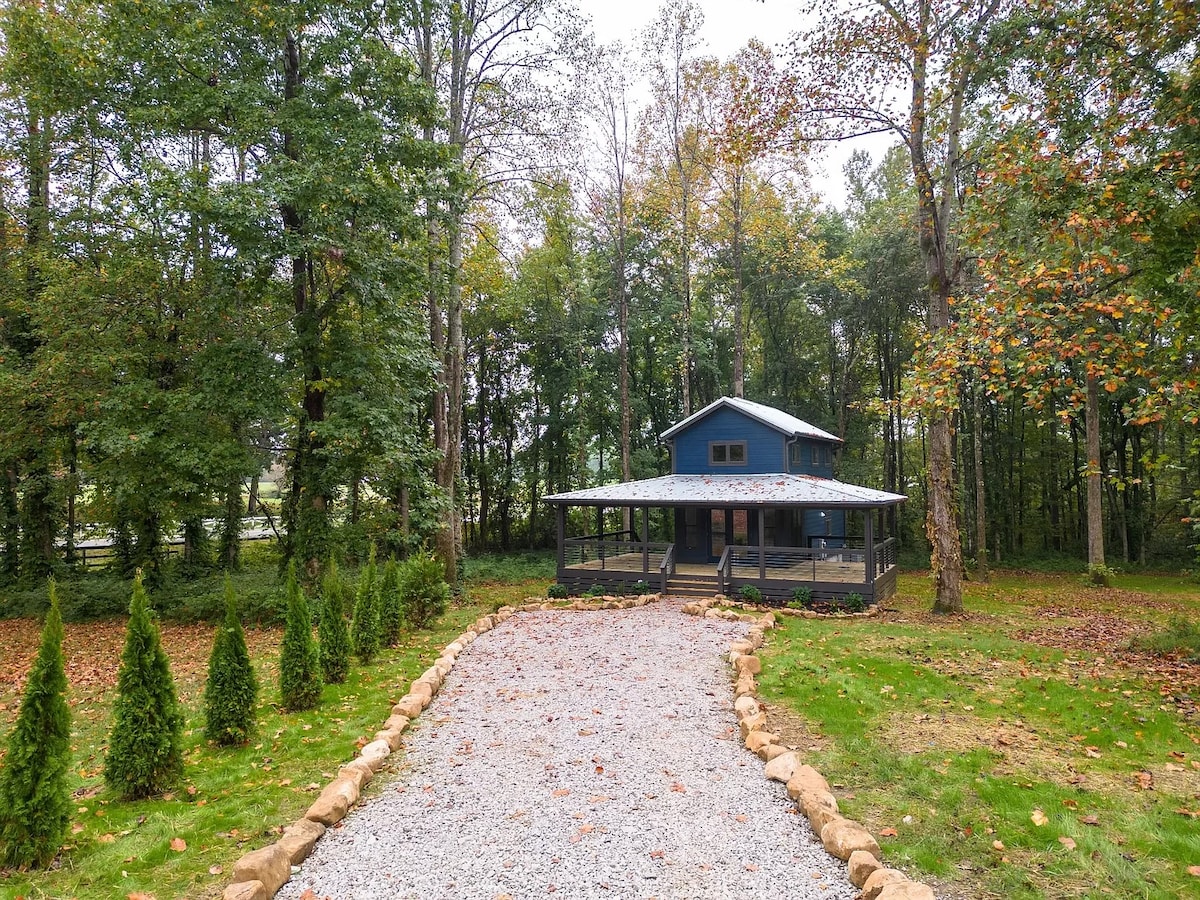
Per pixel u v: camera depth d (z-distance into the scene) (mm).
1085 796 5508
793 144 15461
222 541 22500
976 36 12727
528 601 16797
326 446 14898
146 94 13680
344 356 14953
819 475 23734
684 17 24562
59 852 4914
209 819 5441
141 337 15586
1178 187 8227
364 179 13844
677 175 27109
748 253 31484
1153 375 7969
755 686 8719
